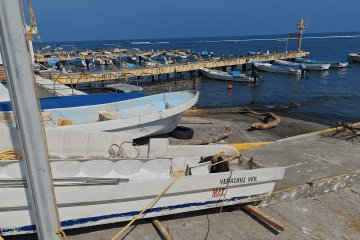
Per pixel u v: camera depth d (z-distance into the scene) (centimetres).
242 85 3148
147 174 620
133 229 529
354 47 10006
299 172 777
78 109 941
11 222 452
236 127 1248
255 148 958
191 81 3384
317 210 627
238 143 1035
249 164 647
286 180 729
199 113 1508
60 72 2436
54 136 636
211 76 3450
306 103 2208
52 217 338
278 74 3862
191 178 522
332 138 1059
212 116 1448
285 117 1509
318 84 3200
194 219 569
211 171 628
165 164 638
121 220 509
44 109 895
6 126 582
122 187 481
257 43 14100
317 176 754
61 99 955
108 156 664
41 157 316
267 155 895
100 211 486
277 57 4672
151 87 3112
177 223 554
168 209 532
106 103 1017
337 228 570
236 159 677
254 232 545
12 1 272
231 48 10606
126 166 600
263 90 2895
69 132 645
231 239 523
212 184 541
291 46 11025
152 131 973
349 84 3177
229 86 2855
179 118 1038
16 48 282
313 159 866
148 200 508
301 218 595
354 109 1983
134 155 672
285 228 549
